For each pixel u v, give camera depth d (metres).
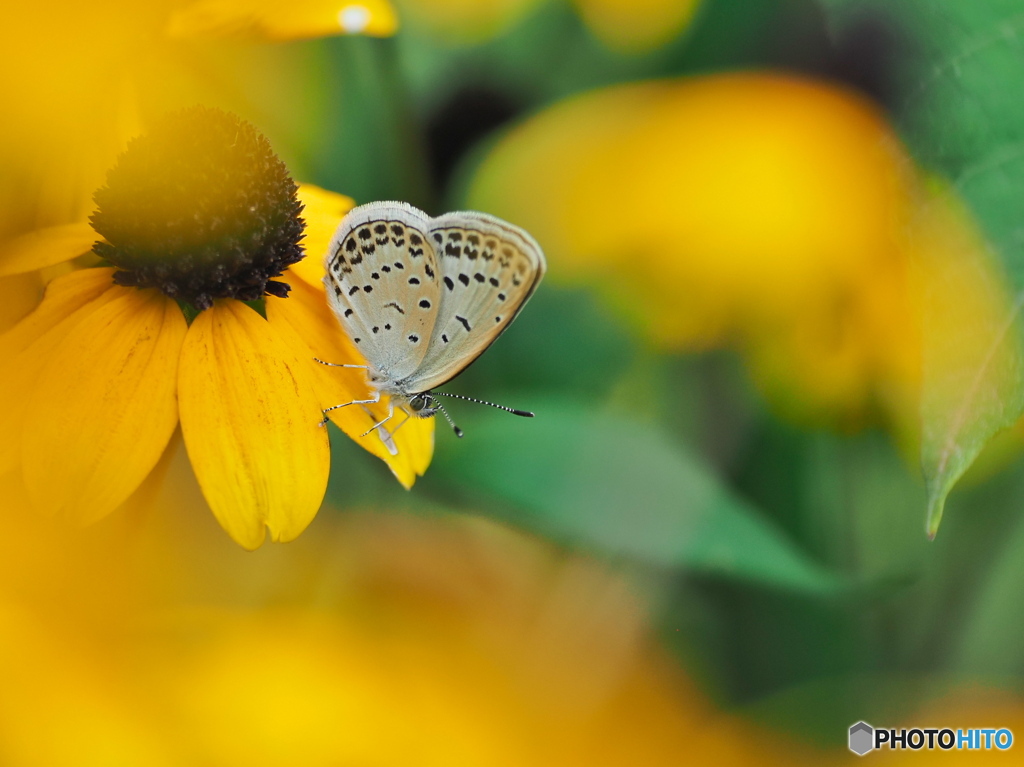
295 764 0.22
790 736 0.24
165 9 0.23
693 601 0.24
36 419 0.21
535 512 0.23
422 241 0.22
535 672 0.24
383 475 0.24
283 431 0.22
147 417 0.21
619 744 0.23
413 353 0.22
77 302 0.22
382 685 0.23
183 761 0.22
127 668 0.22
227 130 0.22
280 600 0.23
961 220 0.19
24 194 0.22
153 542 0.23
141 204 0.22
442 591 0.24
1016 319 0.19
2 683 0.21
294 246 0.22
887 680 0.24
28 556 0.21
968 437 0.19
